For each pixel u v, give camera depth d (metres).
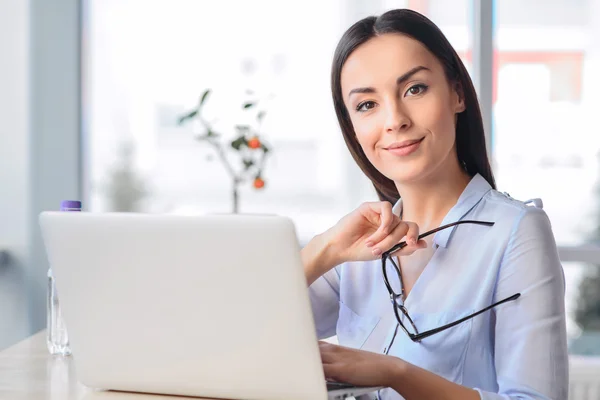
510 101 3.29
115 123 3.40
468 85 1.42
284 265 0.97
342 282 1.51
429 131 1.35
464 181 1.47
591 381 3.04
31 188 3.31
